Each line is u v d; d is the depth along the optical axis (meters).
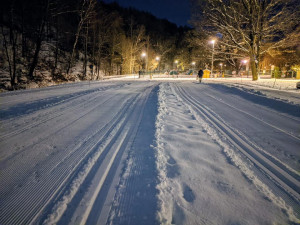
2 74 20.69
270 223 2.03
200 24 23.20
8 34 29.38
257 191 2.54
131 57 50.78
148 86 16.03
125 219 2.04
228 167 3.11
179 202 2.30
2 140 4.16
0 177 2.80
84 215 2.10
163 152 3.54
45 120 5.68
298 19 18.92
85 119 5.79
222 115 6.45
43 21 22.09
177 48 75.94
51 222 2.01
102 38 39.19
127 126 5.08
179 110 6.99
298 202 2.37
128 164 3.13
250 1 21.06
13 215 2.12
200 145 3.92
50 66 28.73
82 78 28.95
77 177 2.79
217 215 2.12
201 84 17.81
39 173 2.91
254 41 21.70
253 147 3.92
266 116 6.35
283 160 3.41
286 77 30.48
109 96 10.25
